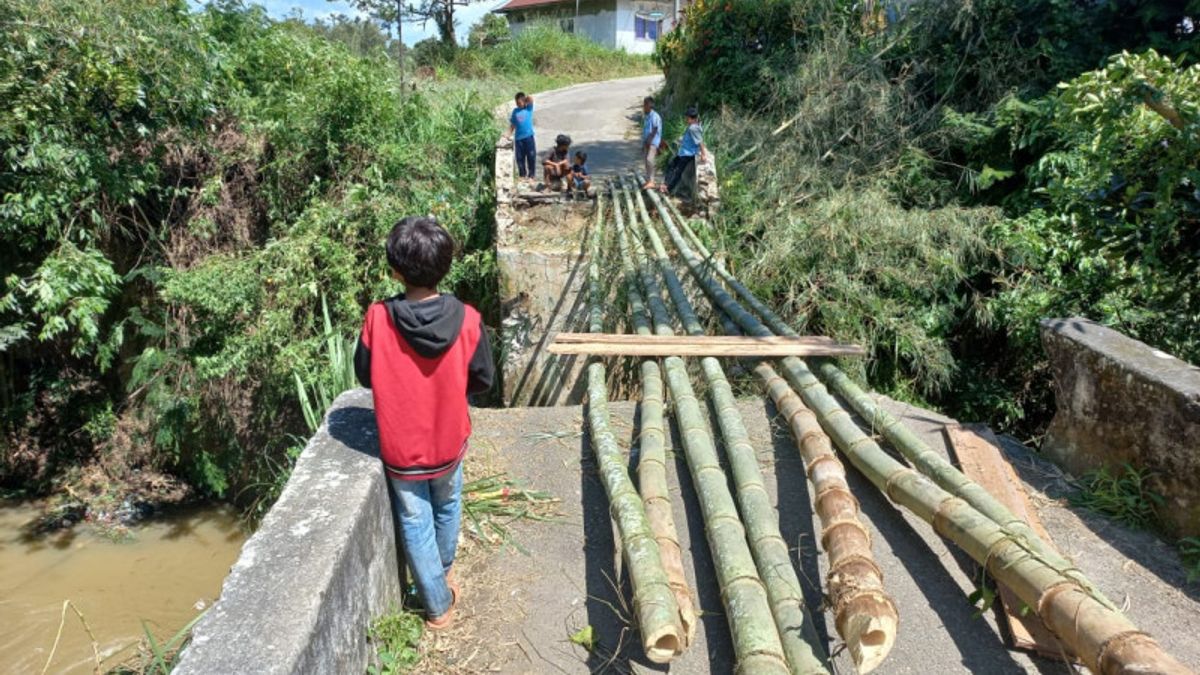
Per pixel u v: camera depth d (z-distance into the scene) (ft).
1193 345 16.48
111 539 24.14
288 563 6.56
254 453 24.81
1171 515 10.78
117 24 24.08
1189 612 9.43
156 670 11.05
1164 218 14.28
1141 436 11.19
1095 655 6.68
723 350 14.84
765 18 39.68
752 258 23.68
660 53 53.42
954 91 29.37
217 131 28.68
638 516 9.25
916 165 26.66
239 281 24.29
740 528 9.25
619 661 8.55
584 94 63.98
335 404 9.77
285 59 31.45
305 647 5.74
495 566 10.21
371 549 7.88
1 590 21.58
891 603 6.90
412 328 7.40
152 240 27.27
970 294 23.72
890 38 32.86
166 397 26.00
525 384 25.04
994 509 9.39
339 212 25.79
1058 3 26.91
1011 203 24.08
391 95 30.73
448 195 29.55
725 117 35.12
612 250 24.02
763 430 13.20
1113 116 14.03
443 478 8.34
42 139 22.79
